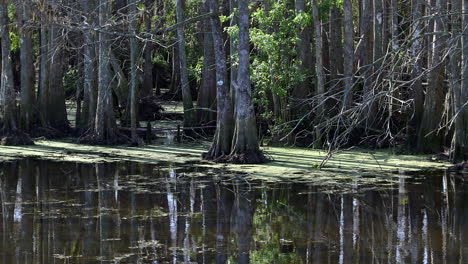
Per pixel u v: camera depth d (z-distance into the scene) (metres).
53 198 15.70
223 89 21.45
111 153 23.53
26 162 21.17
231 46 25.12
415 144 22.91
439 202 15.07
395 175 18.50
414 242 12.05
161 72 47.16
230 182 17.56
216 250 11.55
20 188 16.91
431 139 22.47
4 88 26.38
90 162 21.19
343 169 19.44
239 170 19.38
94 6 27.22
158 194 16.09
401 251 11.49
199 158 22.08
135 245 11.82
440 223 13.33
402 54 11.46
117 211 14.38
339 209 14.51
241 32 20.67
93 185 17.22
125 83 32.34
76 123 30.55
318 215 14.01
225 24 32.94
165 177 18.36
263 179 17.91
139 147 25.44
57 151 24.05
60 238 12.24
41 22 24.52
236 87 20.98
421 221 13.49
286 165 20.14
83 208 14.63
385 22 27.44
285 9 24.95
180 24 20.45
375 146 23.58
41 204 15.05
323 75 24.53
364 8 28.20
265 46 23.97
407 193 16.05
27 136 26.16
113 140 26.09
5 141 25.77
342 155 22.19
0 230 12.78
